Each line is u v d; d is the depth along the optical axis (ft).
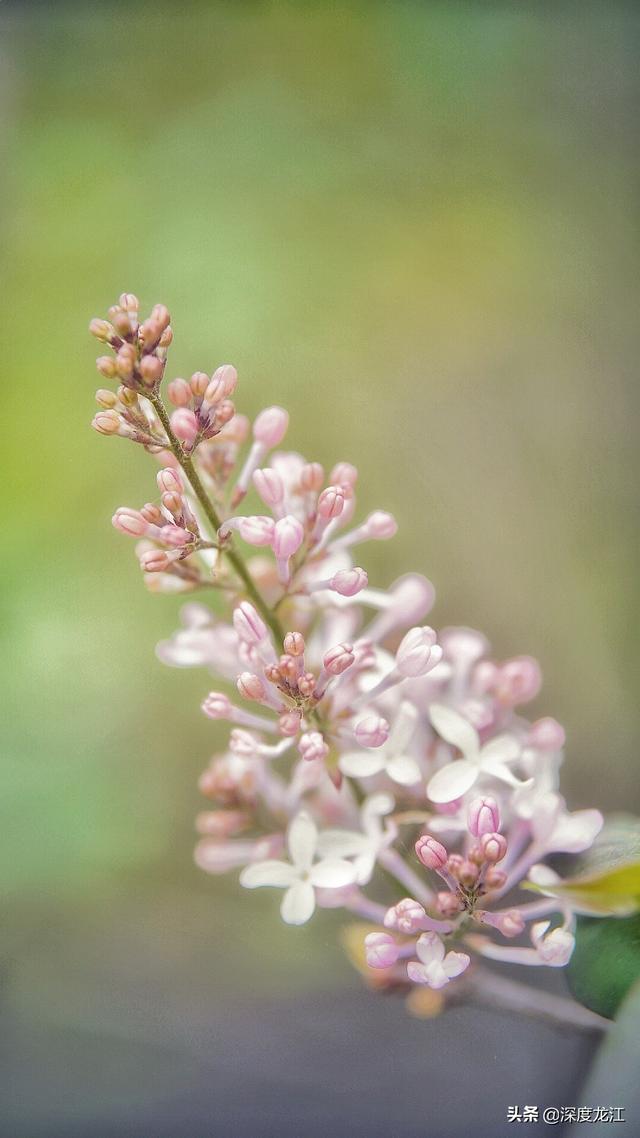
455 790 0.83
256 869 0.83
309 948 1.40
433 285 2.03
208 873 1.52
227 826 0.90
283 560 0.84
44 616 1.55
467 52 1.97
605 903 0.81
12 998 1.33
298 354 1.88
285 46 1.97
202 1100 1.17
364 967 0.90
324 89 1.98
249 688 0.83
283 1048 1.22
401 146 1.98
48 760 1.42
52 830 1.36
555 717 1.69
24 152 1.87
